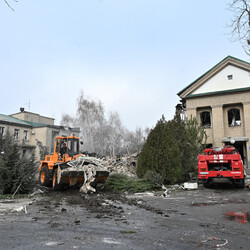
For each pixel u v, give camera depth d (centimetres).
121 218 568
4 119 3625
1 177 1203
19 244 385
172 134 1477
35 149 3722
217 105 2397
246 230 460
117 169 1894
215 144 2361
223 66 2400
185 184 1198
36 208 715
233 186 1281
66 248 367
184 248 366
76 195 1003
